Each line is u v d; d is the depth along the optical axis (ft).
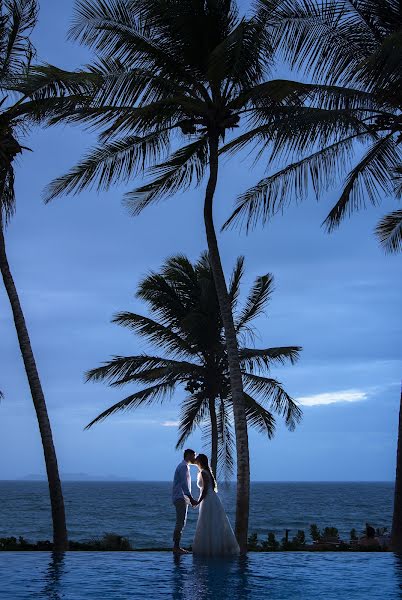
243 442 52.90
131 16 53.36
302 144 49.78
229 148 57.11
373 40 52.13
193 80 56.18
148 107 52.13
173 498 46.68
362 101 50.21
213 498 45.78
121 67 53.57
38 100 52.47
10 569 37.63
